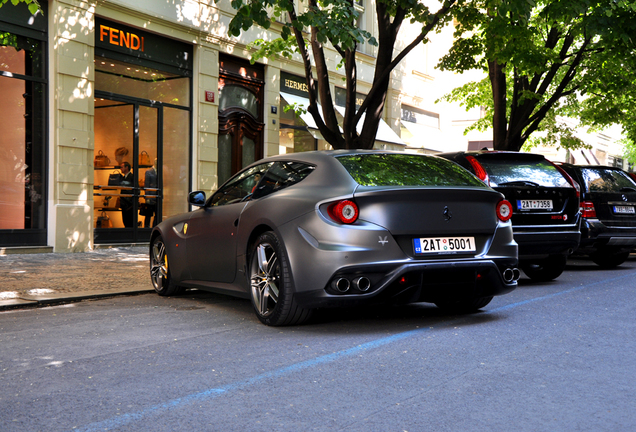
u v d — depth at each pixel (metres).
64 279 7.99
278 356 4.16
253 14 8.60
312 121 17.02
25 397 3.31
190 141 14.29
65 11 11.48
